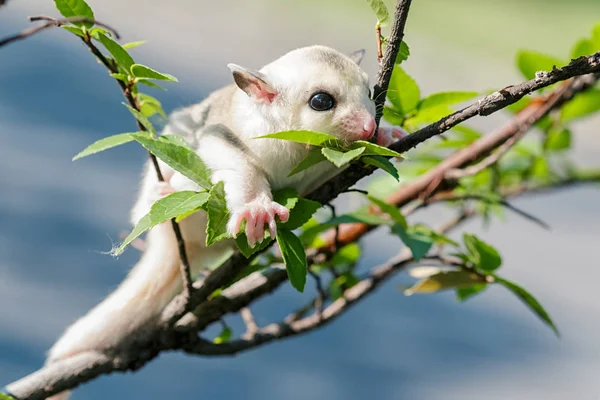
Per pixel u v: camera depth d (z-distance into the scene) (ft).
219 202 2.15
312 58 2.35
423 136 2.18
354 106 2.31
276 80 2.33
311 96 2.32
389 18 2.22
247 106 2.35
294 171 2.19
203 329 2.37
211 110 2.41
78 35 2.19
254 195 2.29
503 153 2.50
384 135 2.32
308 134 2.14
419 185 2.53
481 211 2.60
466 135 2.59
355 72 2.33
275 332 2.40
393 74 2.33
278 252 2.39
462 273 2.40
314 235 2.40
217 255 2.47
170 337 2.37
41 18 2.13
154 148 2.16
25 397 2.32
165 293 2.45
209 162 2.32
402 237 2.37
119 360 2.36
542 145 2.69
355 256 2.49
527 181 2.72
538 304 2.37
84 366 2.35
